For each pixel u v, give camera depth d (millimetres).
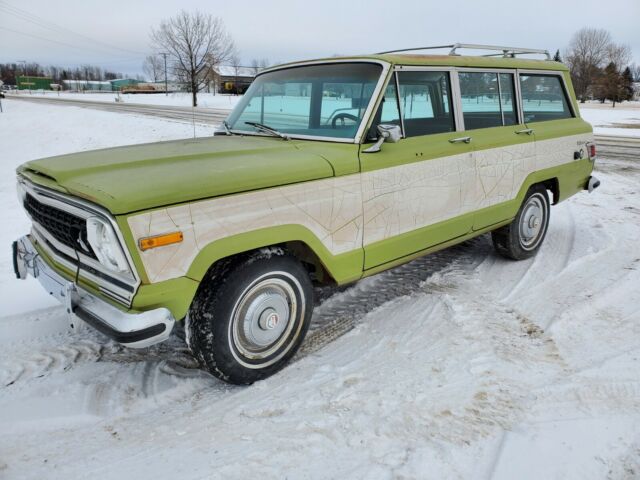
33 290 4684
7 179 11508
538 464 2477
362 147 3537
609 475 2418
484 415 2850
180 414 2943
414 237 3984
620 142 16734
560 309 4160
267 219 3029
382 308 4316
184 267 2713
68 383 3250
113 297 2766
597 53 71312
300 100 4035
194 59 30781
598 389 3066
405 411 2891
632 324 3904
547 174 5328
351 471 2443
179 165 3004
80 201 2703
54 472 2471
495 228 4895
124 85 108125
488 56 4867
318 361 3484
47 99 58875
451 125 4316
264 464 2496
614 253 5523
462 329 3844
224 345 3006
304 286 3367
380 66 3717
